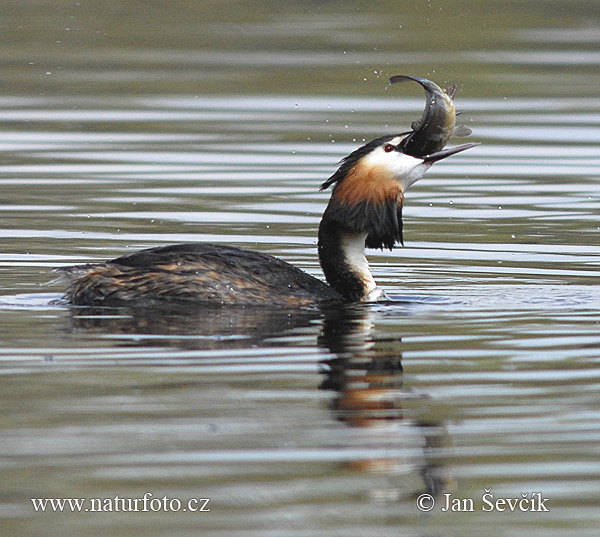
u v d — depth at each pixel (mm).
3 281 13617
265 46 30125
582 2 35500
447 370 10383
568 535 7617
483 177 20031
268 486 8109
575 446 8719
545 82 26641
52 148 21562
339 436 8891
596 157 21125
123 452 8555
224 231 16453
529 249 15547
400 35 31375
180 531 7578
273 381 10039
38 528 7641
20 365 10367
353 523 7703
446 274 14320
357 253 13320
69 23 32094
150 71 27594
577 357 10727
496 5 34812
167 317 12023
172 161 20688
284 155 21078
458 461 8508
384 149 13289
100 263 13125
